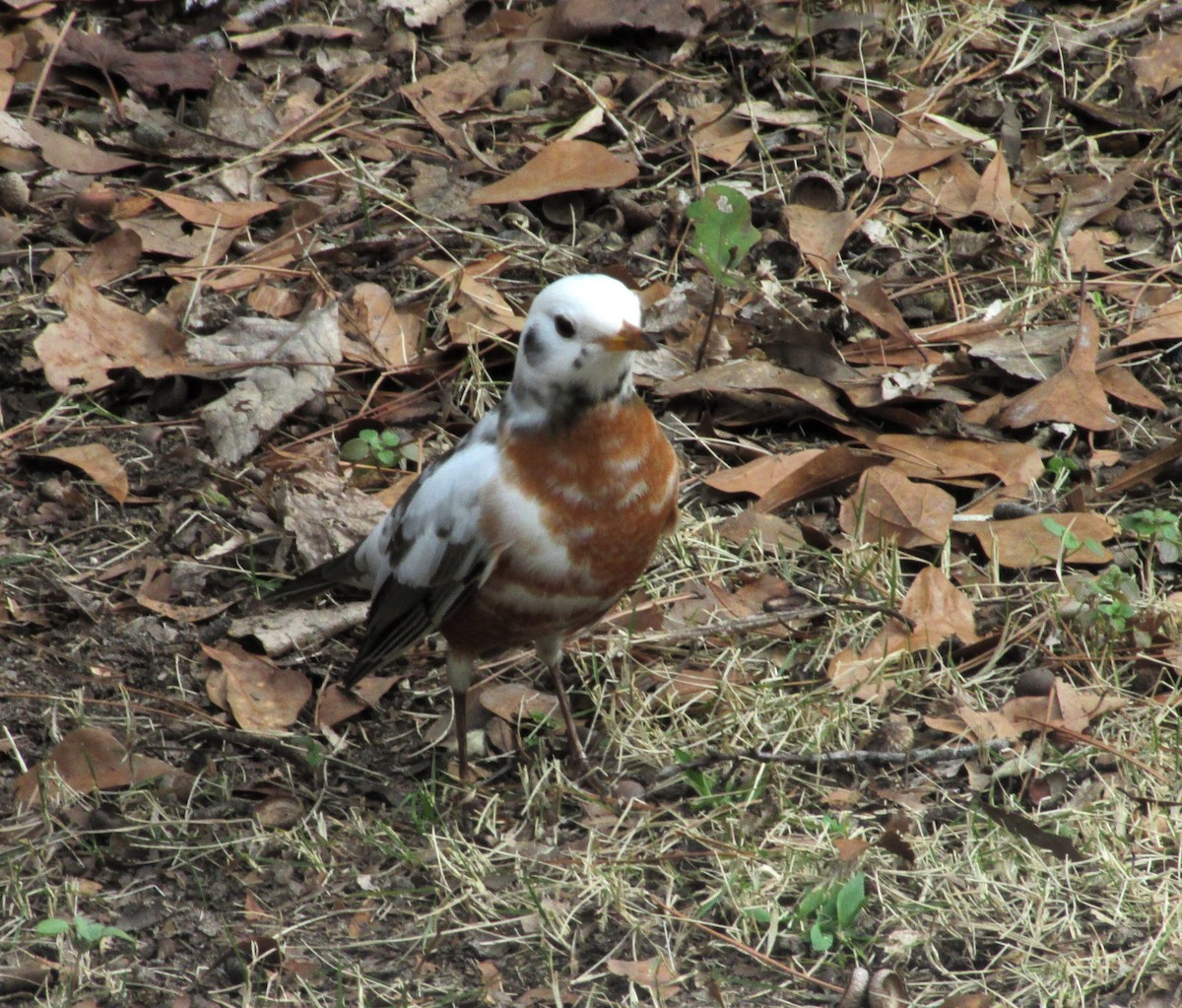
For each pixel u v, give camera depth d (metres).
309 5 14.27
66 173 12.45
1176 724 8.54
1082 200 12.70
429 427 10.88
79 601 9.45
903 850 7.71
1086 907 7.48
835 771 8.48
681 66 13.94
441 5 14.31
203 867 7.90
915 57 14.19
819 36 14.10
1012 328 11.40
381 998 7.07
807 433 10.95
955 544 10.08
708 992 7.07
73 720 8.73
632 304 7.44
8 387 10.96
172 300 11.42
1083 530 9.87
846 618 9.47
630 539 7.91
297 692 9.03
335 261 11.94
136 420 10.83
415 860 7.90
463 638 8.30
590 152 12.55
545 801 8.33
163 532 10.04
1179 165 13.07
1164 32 14.43
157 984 7.14
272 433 10.73
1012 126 13.33
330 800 8.42
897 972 7.14
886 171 12.81
